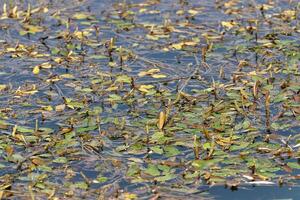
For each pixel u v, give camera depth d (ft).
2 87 30.07
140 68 32.32
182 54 33.81
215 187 22.65
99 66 32.50
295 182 23.06
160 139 25.16
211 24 37.76
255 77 30.19
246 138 25.36
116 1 42.04
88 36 36.35
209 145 24.45
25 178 23.11
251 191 22.53
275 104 28.04
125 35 36.52
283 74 30.89
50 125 26.89
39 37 36.55
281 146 24.90
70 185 22.68
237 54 33.55
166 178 22.85
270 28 37.06
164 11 40.11
